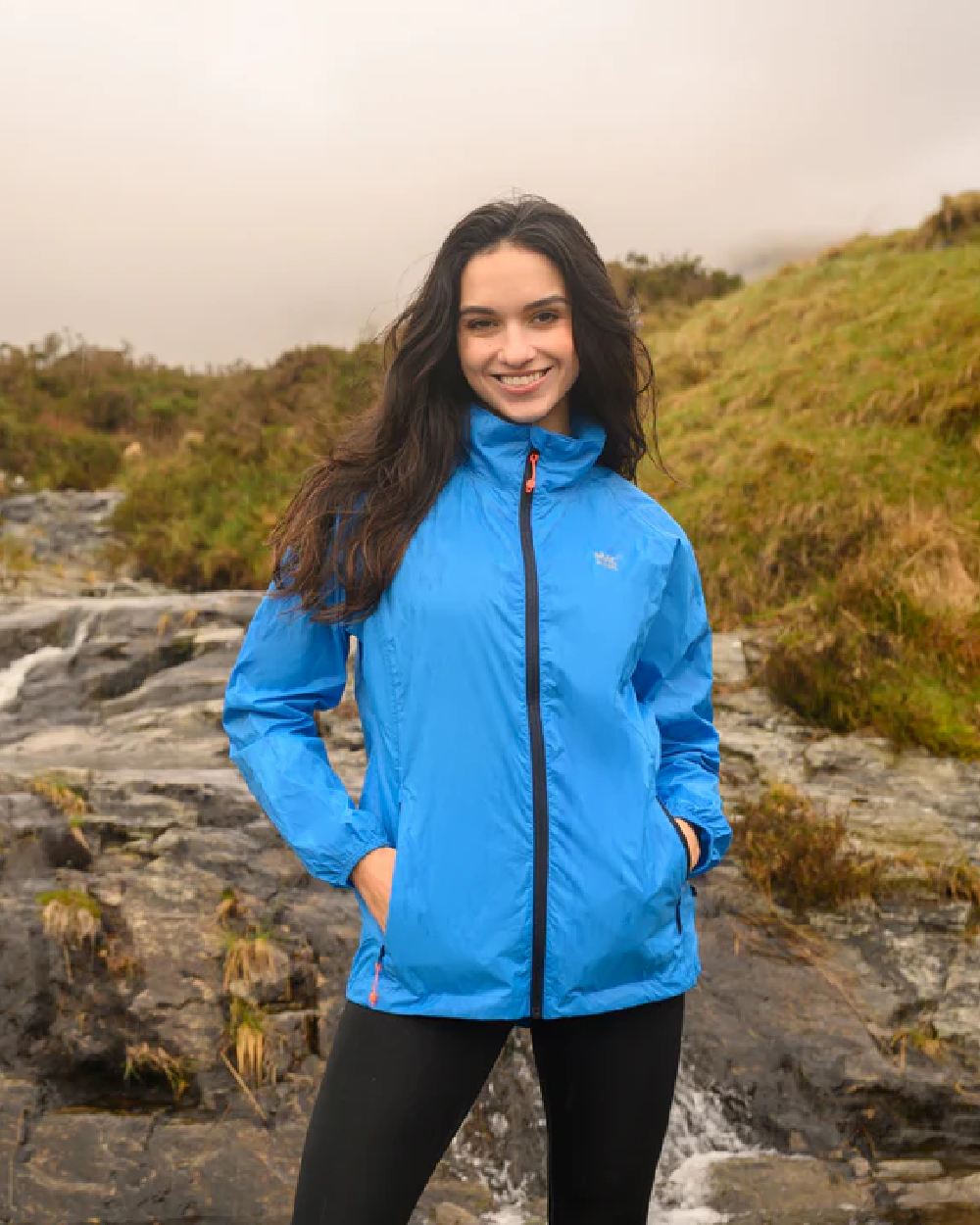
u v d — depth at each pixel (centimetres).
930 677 573
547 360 190
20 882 436
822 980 411
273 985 398
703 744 205
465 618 177
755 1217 329
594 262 195
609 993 175
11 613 800
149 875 442
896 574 623
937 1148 364
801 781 507
